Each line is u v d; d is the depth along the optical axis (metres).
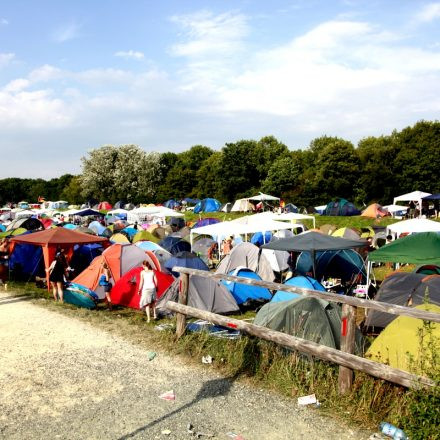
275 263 19.03
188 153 97.62
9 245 17.89
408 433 4.49
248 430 4.90
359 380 5.49
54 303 12.59
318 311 7.61
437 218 40.00
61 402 5.62
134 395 5.83
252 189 71.06
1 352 7.68
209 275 7.55
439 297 9.59
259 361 6.68
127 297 12.75
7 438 4.74
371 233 28.81
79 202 93.62
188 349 7.60
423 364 4.99
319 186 60.03
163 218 42.59
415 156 55.22
